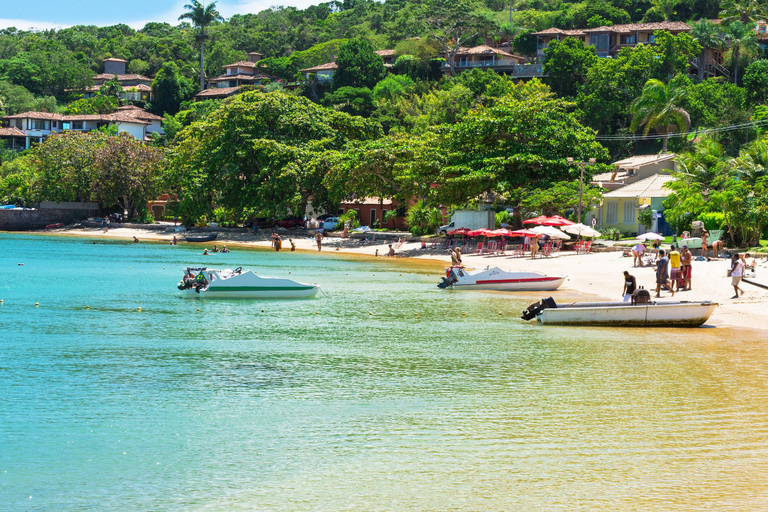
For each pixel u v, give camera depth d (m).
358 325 28.53
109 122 158.88
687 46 108.25
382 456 13.02
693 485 11.58
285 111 94.56
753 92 107.62
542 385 18.30
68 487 11.66
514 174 65.94
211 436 14.18
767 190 50.22
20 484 11.79
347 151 81.06
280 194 88.88
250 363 21.09
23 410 15.95
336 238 85.12
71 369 20.14
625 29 133.38
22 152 147.00
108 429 14.62
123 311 32.19
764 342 24.33
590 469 12.31
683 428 14.57
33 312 31.52
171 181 101.06
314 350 23.14
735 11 127.44
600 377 19.14
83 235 102.00
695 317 27.00
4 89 177.25
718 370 19.94
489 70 127.31
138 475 12.14
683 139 92.94
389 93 138.38
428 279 47.75
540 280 40.47
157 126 169.62
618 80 105.62
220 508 10.84
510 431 14.43
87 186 111.81
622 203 69.38
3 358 21.56
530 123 68.88
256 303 35.38
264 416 15.55
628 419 15.21
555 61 116.81
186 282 37.50
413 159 73.06
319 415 15.62
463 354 22.36
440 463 12.64
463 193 68.25
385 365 20.81
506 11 185.62
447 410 15.98
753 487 11.51
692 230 58.00
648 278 42.56
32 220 113.38
